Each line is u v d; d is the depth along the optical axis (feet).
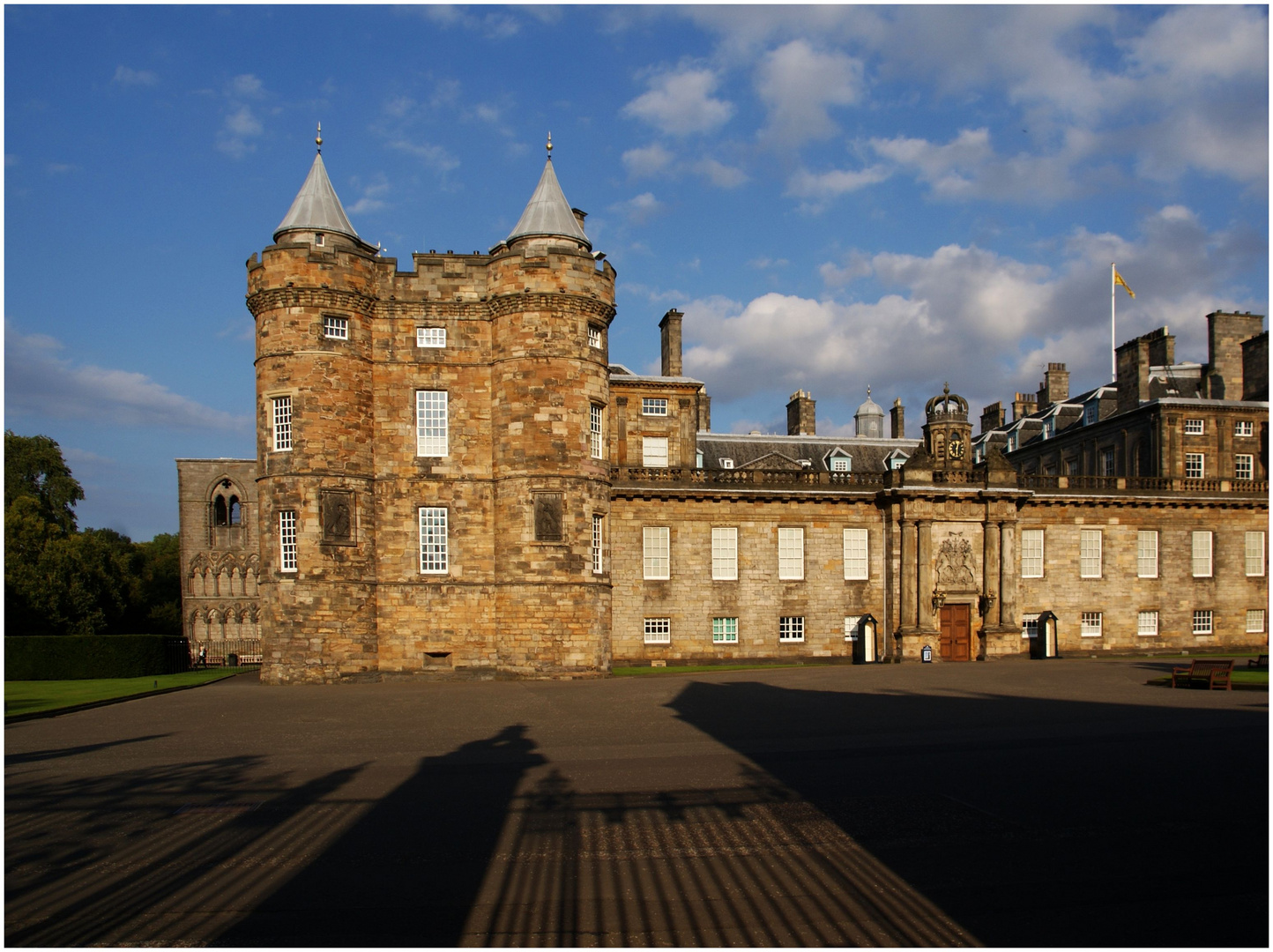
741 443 189.26
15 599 184.55
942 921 30.27
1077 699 87.66
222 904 32.27
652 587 149.69
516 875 35.17
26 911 31.91
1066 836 39.99
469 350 128.36
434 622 125.29
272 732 71.92
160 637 149.28
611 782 50.88
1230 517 171.94
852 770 53.67
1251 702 84.43
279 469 120.06
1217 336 189.78
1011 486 160.35
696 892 33.27
